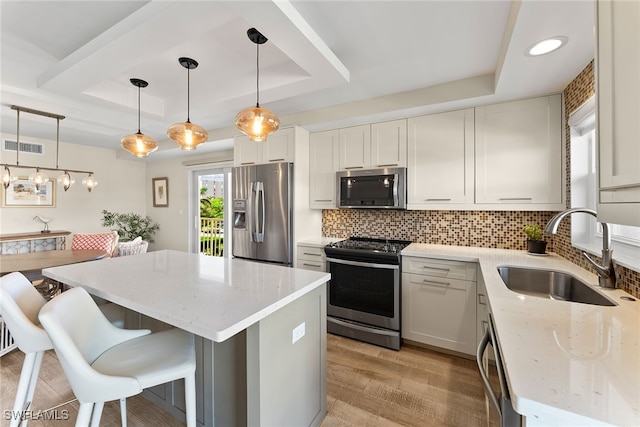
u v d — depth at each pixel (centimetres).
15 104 285
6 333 227
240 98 247
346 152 306
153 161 561
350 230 341
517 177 230
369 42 179
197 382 150
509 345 83
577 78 189
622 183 72
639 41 65
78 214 481
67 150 468
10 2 147
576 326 97
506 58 167
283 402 133
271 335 124
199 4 128
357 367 221
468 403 180
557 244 232
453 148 254
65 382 196
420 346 253
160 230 558
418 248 267
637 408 57
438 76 225
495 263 201
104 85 249
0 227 405
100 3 149
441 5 145
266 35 152
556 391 62
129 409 172
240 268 187
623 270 135
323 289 168
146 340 139
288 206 300
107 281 155
